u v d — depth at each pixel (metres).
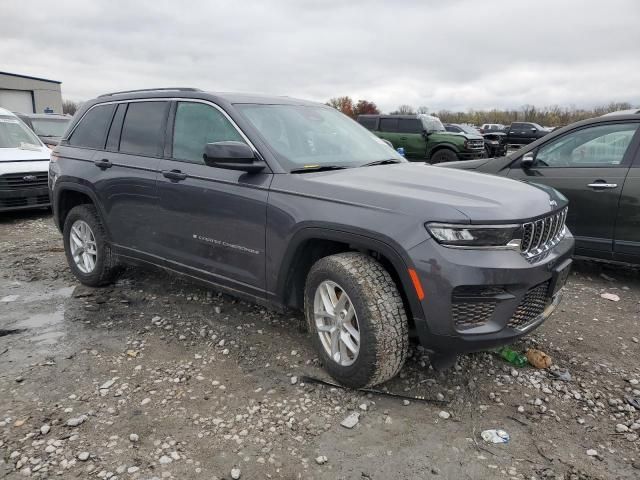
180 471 2.47
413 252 2.75
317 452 2.62
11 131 9.71
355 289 2.94
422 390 3.18
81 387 3.20
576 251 5.45
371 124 17.64
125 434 2.74
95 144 4.84
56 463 2.51
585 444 2.71
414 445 2.68
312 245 3.34
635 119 5.13
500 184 3.33
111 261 4.82
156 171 4.12
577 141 5.47
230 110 3.76
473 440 2.73
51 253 6.38
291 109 4.11
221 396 3.11
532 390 3.21
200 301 4.60
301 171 3.45
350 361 3.10
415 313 2.82
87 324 4.15
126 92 4.76
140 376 3.34
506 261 2.75
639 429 2.84
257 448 2.64
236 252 3.62
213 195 3.68
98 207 4.67
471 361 3.53
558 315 4.41
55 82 42.19
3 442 2.65
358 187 3.09
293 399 3.07
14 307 4.51
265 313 4.32
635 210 5.00
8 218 8.94
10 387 3.19
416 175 3.45
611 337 3.99
